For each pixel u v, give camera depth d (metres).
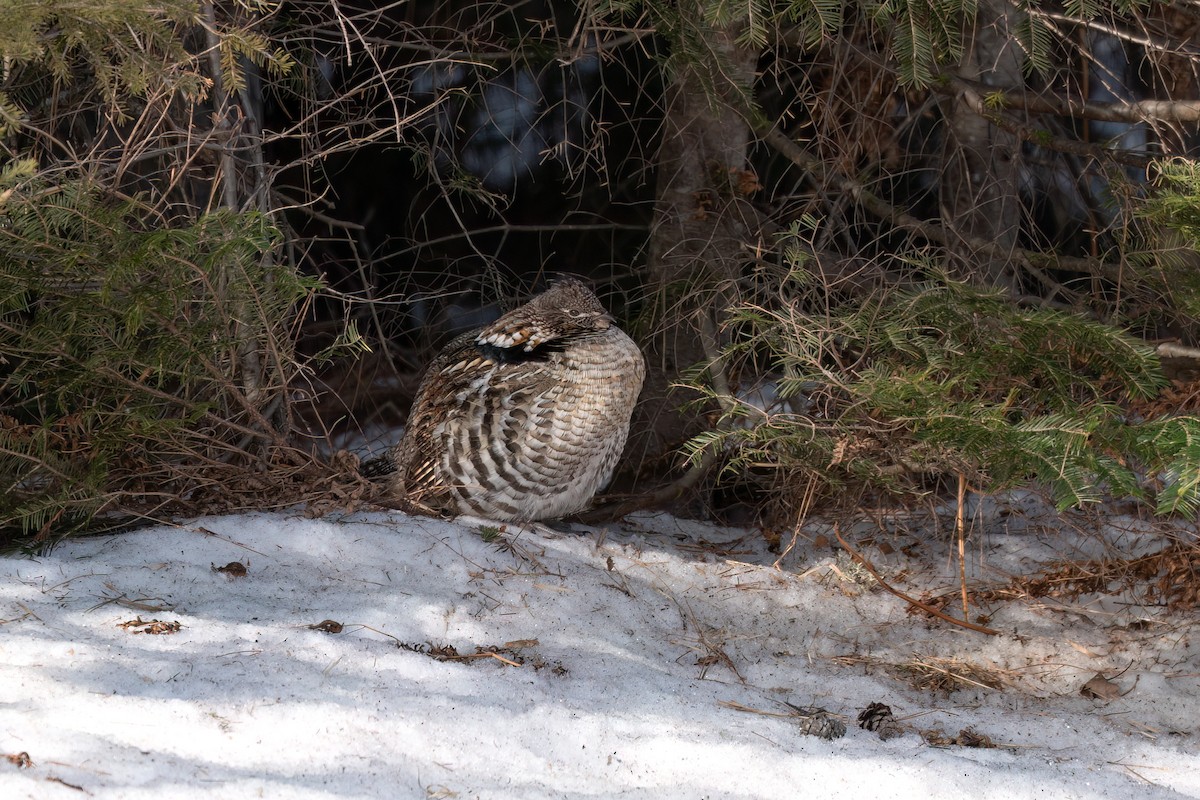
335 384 14.95
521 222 17.38
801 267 10.38
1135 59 14.19
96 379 9.42
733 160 12.91
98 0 7.31
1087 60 12.08
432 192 17.12
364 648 7.75
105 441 9.43
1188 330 10.96
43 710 6.26
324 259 15.85
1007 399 8.90
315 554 9.59
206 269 8.45
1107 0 11.63
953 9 9.48
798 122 15.38
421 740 6.61
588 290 10.73
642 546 10.95
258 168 11.24
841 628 9.93
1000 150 12.84
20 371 9.82
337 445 14.66
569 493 10.78
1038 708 8.57
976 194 12.65
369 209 17.11
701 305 11.84
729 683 8.49
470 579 9.50
